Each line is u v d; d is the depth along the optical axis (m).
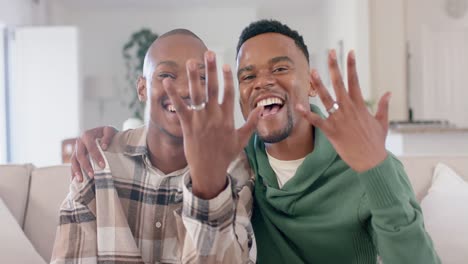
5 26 5.59
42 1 6.57
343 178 1.18
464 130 3.14
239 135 0.85
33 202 1.64
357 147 0.86
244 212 1.03
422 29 4.25
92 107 7.59
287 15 7.76
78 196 1.11
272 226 1.23
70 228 1.10
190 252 0.93
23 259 1.48
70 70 5.66
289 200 1.18
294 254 1.22
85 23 7.56
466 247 1.51
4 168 1.68
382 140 0.87
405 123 3.72
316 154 1.19
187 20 7.48
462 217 1.55
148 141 1.14
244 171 1.25
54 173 1.69
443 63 4.25
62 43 5.66
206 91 0.79
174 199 1.11
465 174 1.71
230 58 7.41
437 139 3.19
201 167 0.84
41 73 5.67
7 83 5.68
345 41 4.85
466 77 4.24
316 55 7.77
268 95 1.16
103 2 7.04
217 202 0.88
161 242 1.11
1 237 1.48
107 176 1.11
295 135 1.21
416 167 1.73
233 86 0.80
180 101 0.79
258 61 1.17
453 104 4.24
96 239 1.09
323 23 7.20
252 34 1.22
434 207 1.59
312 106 1.35
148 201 1.12
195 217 0.88
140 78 1.16
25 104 5.68
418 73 4.26
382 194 0.90
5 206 1.58
